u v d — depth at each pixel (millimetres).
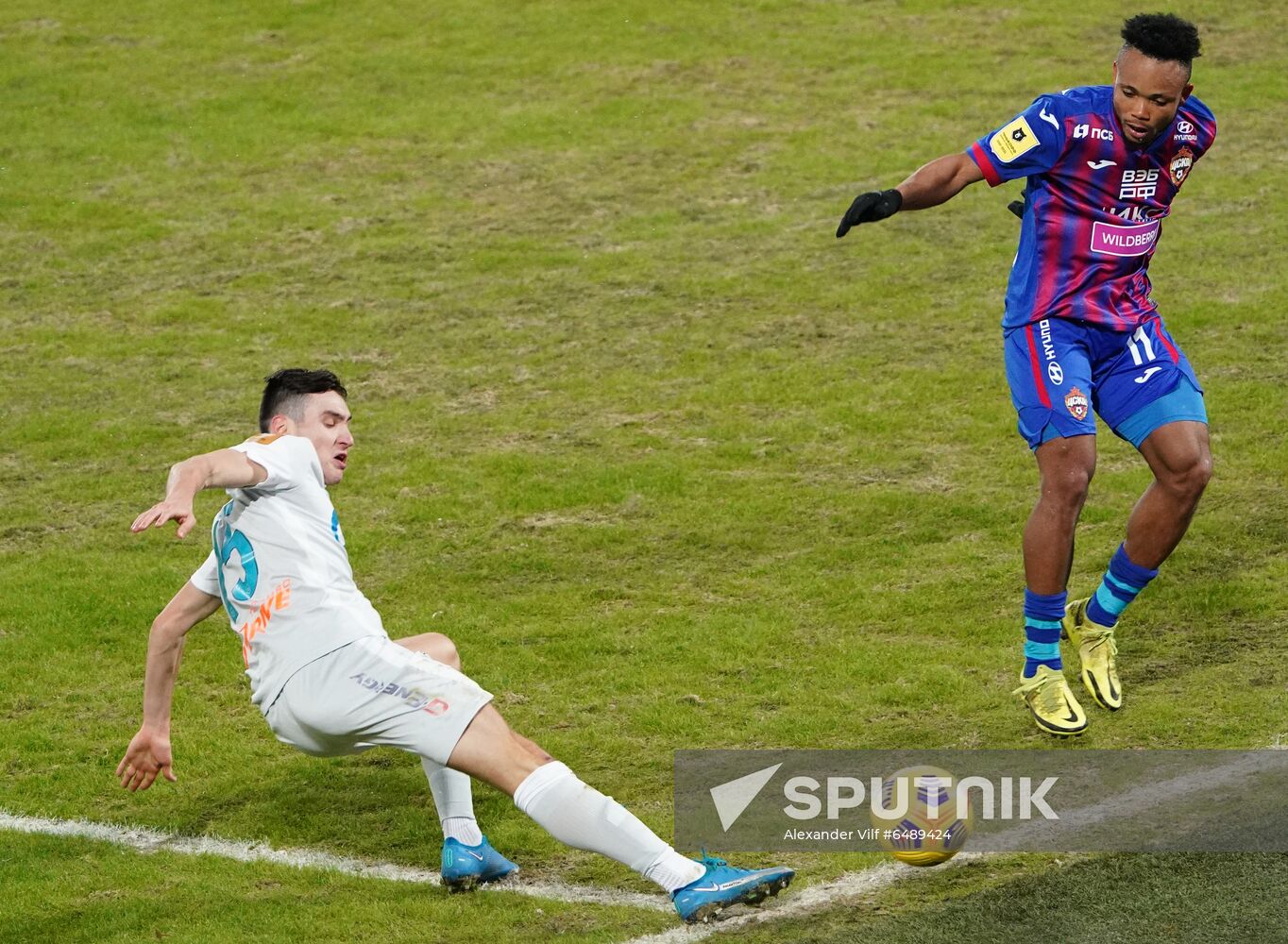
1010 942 13531
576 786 13328
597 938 13961
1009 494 24781
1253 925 13555
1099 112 16375
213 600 14477
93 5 58438
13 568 23641
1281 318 31406
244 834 16391
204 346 33312
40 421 29766
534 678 19672
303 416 14594
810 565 22672
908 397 29141
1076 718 16672
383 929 14250
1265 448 25562
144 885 15273
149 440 28828
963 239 37938
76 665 20500
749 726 18172
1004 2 57031
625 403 29594
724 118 47219
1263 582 20984
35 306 35844
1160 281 33938
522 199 41844
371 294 36000
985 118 45781
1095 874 14602
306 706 13477
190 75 51750
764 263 36875
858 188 41281
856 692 18859
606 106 48531
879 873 14938
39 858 15914
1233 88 47219
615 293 35531
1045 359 16672
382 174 43875
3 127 47406
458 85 50719
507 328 33781
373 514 25203
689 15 56781
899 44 53031
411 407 29844
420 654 13719
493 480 26328
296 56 53438
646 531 24141
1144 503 16781
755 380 30359
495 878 15172
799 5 57688
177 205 41969
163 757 14430
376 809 16828
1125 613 20469
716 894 13266
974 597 21312
